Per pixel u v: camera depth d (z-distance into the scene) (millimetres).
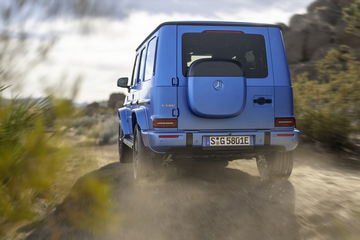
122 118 7477
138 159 5406
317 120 8422
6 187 1579
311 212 3805
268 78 5156
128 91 7898
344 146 8266
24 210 1614
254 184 5270
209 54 5230
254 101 5066
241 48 5273
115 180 5578
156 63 5012
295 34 24500
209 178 5746
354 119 8078
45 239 2639
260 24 5301
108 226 1733
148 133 4953
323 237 3164
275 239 3170
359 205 3998
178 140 4844
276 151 5211
